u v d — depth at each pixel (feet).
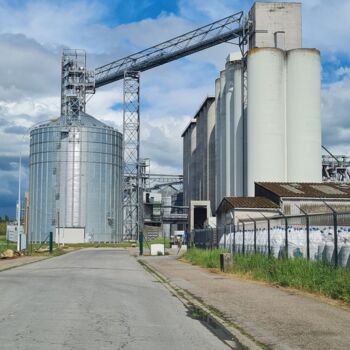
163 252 184.96
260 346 28.63
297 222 123.13
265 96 223.71
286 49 247.91
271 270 69.15
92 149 365.61
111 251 233.35
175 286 66.59
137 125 353.51
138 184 372.38
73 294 56.54
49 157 363.76
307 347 27.73
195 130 431.84
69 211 359.66
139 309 44.96
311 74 226.38
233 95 256.11
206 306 46.21
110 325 36.04
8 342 29.53
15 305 46.78
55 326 35.32
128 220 391.65
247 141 231.50
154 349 28.19
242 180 244.42
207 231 156.87
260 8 249.75
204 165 365.61
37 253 192.85
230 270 85.30
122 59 342.85
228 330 34.24
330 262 60.23
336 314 39.04
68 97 364.99
